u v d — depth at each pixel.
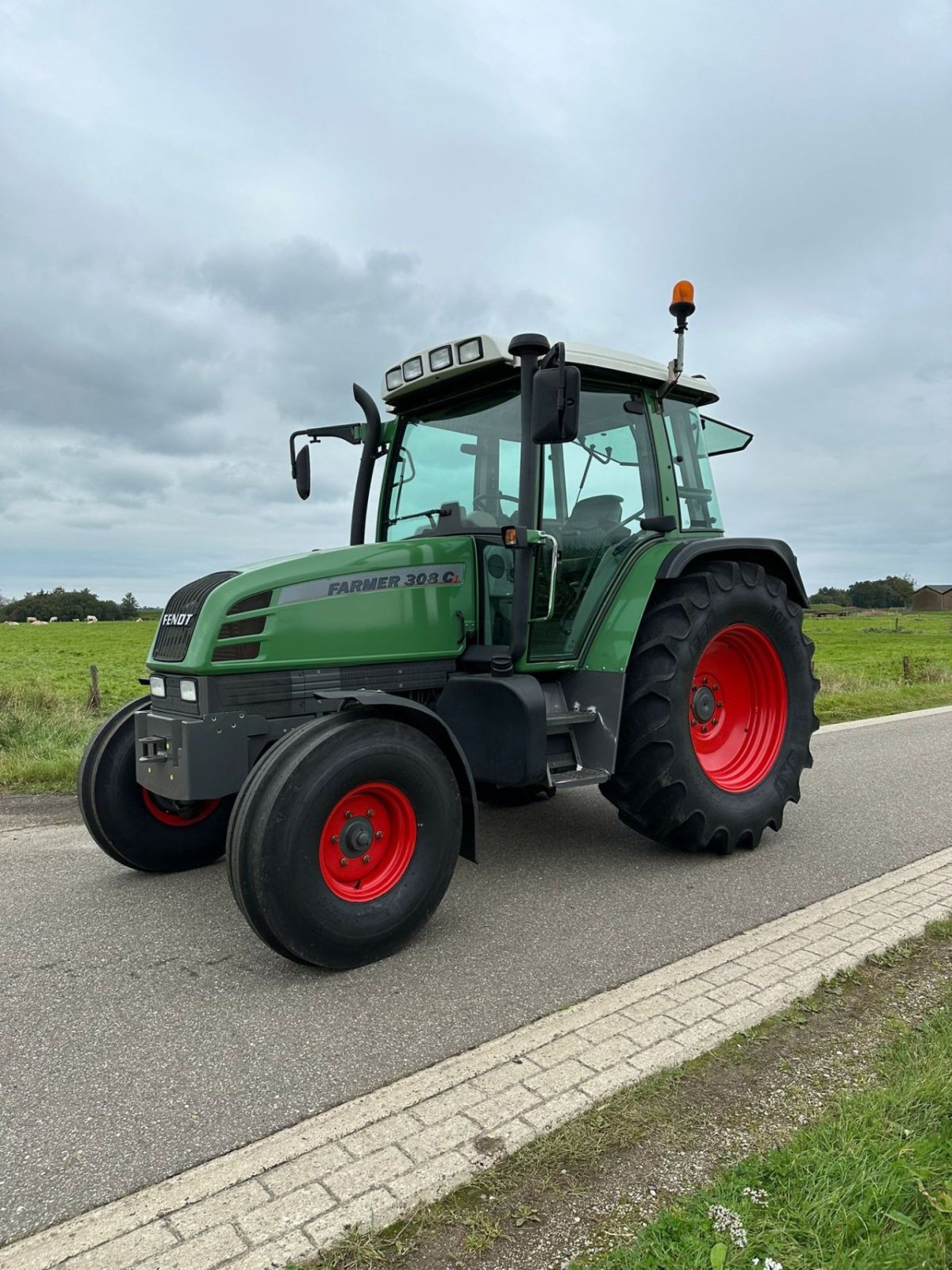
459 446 4.48
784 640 4.91
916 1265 1.69
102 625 73.44
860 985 3.06
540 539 3.93
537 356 3.80
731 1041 2.67
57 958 3.36
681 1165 2.08
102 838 4.23
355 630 3.93
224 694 3.64
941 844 4.86
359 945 3.22
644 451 4.79
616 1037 2.69
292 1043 2.70
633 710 4.34
